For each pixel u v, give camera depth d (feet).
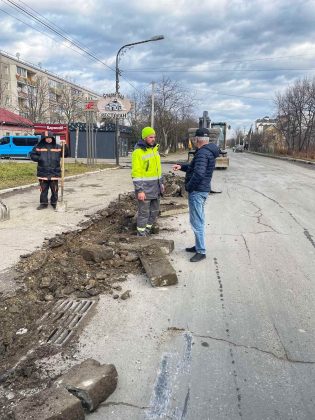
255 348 11.44
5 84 215.10
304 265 18.66
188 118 212.43
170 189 37.42
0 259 17.89
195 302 14.43
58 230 23.54
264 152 217.15
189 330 12.43
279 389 9.67
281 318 13.29
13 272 16.26
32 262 17.39
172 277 15.87
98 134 122.11
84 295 14.87
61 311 13.62
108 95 79.87
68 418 8.30
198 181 18.12
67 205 32.50
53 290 15.28
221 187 48.78
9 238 21.66
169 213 29.35
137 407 9.05
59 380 9.33
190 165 18.97
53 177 30.48
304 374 10.25
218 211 31.99
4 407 8.86
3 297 13.98
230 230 25.32
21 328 12.45
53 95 252.01
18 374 10.11
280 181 56.95
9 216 27.14
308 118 155.02
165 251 19.85
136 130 179.01
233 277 16.96
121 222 26.73
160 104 176.65
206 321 13.01
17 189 42.04
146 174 21.43
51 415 8.07
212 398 9.35
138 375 10.17
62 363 10.62
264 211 32.30
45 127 112.88
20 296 14.30
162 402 9.21
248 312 13.70
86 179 55.88
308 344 11.69
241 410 8.96
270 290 15.62
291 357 11.01
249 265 18.54
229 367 10.53
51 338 11.93
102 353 11.14
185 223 26.89
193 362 10.74
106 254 18.13
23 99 244.63
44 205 31.01
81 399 8.85
